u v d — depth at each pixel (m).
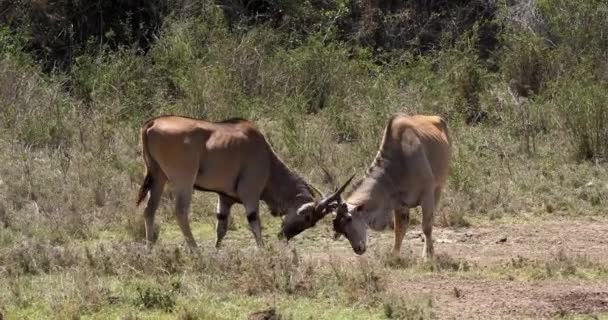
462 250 40.06
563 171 51.88
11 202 44.09
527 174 51.19
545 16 77.19
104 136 53.78
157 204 38.50
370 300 30.42
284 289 31.58
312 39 69.25
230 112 59.09
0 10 69.50
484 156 54.78
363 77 68.56
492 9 82.62
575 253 38.59
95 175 47.38
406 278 34.19
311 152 51.97
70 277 32.62
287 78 66.00
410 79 67.44
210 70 62.38
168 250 35.41
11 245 37.97
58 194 45.31
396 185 37.88
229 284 31.83
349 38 77.69
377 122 56.12
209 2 72.19
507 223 45.16
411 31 81.38
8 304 29.95
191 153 37.88
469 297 31.59
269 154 39.34
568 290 32.59
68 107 58.25
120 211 43.62
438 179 39.19
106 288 30.97
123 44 69.62
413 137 38.16
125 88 61.69
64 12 70.44
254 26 72.75
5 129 53.84
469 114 65.12
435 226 44.44
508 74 71.12
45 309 29.52
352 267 33.69
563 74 69.56
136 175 47.97
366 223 37.31
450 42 78.94
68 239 40.00
